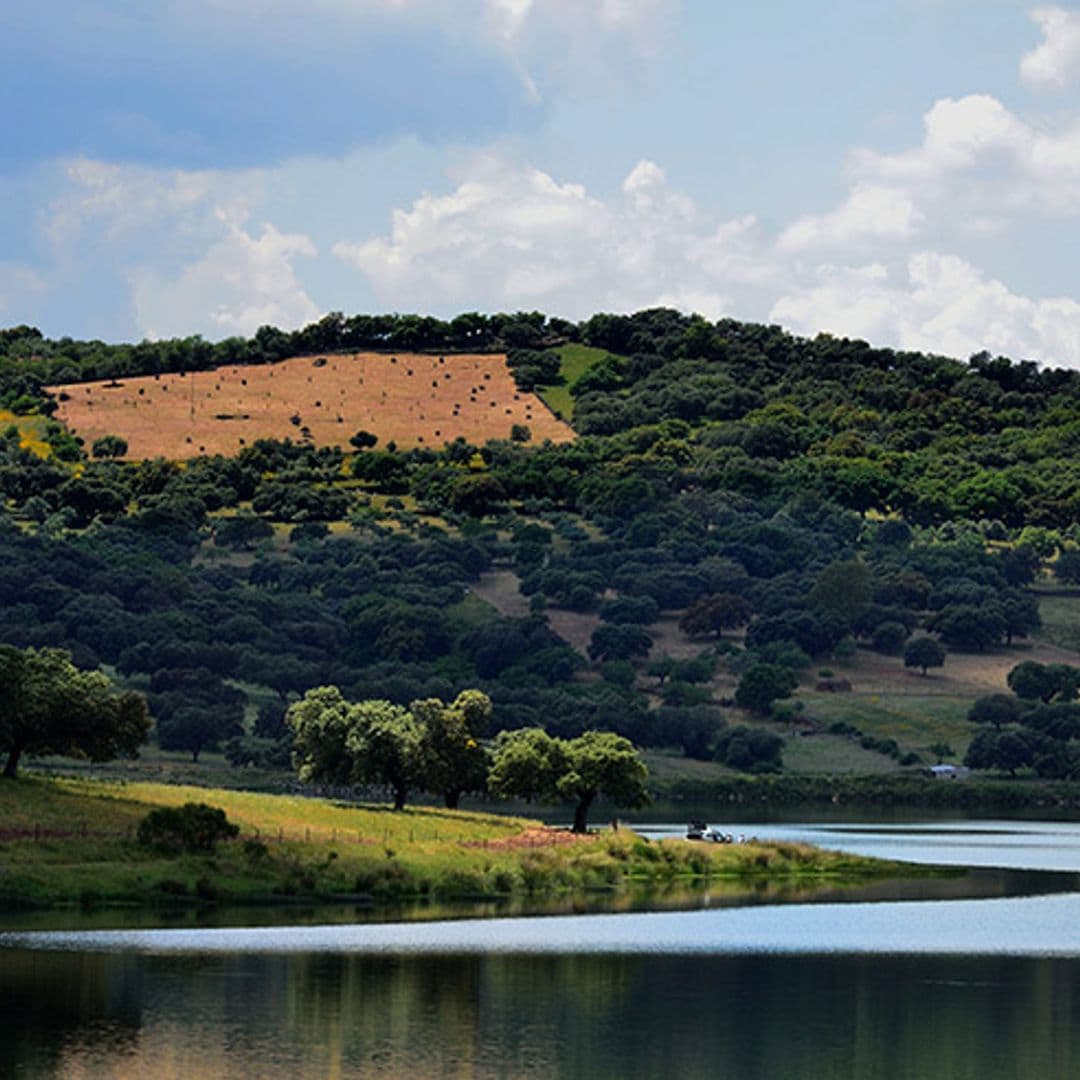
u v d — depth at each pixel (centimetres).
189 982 17200
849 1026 16012
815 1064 14512
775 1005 16938
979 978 18625
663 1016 16288
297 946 19512
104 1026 15188
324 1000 16538
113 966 17962
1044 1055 14938
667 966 19012
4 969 17625
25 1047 14338
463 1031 15425
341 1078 13612
